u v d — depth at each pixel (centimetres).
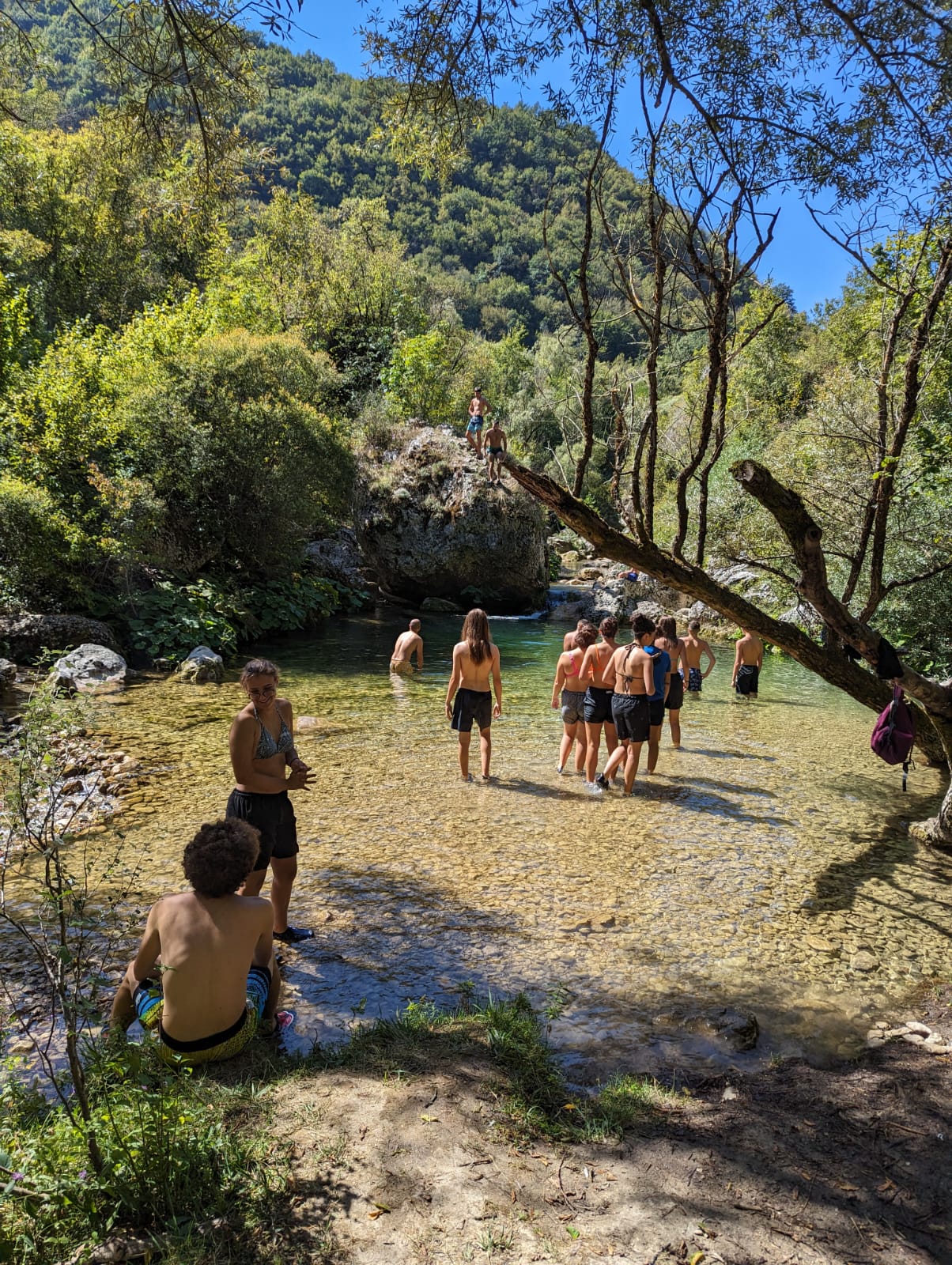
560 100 444
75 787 718
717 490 1870
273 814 457
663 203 429
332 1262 229
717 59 431
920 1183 286
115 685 1162
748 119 430
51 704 321
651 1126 314
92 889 527
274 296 3272
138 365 1633
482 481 2220
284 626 1747
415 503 2228
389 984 436
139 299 2705
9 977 424
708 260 436
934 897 584
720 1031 399
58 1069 343
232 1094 308
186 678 1218
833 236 450
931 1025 418
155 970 357
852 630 559
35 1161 243
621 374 522
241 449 1603
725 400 525
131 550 1338
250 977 363
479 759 893
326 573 2219
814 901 571
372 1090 317
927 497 1121
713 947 496
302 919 509
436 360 3312
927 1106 338
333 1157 274
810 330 2684
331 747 918
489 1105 312
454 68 459
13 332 1639
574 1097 335
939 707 630
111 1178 243
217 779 769
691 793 811
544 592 2423
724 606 577
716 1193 272
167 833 632
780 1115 328
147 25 421
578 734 873
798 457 1150
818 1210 267
